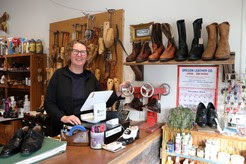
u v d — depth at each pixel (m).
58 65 2.54
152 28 1.82
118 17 2.18
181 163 1.80
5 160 0.92
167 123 1.71
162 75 1.96
